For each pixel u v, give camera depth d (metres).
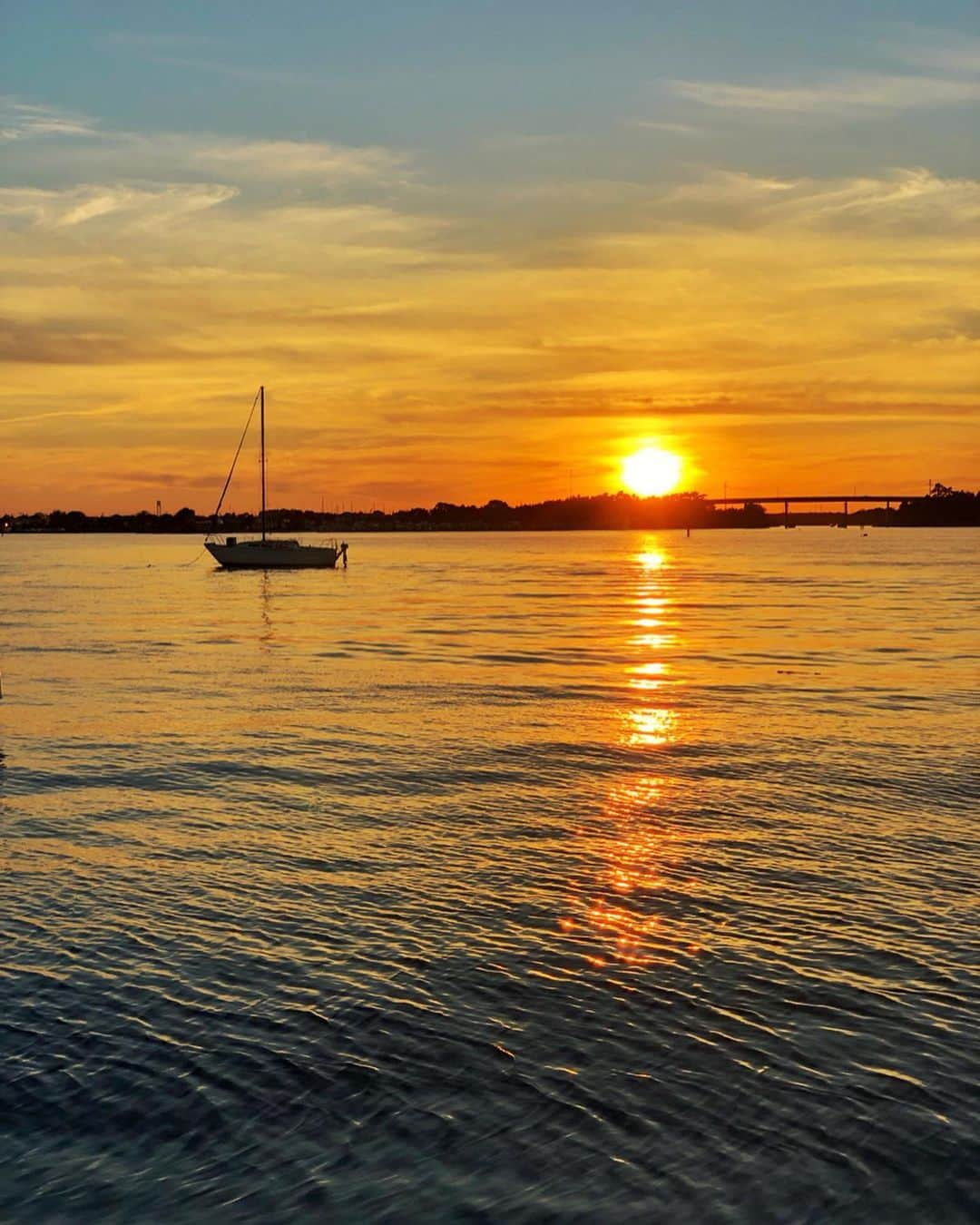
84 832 18.31
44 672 40.97
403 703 32.94
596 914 14.26
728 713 30.89
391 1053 10.59
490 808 19.97
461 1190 8.47
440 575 125.81
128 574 129.88
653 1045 10.70
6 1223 8.06
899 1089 9.83
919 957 12.73
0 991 11.92
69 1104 9.65
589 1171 8.70
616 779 22.25
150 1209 8.24
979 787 21.36
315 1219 8.12
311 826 18.70
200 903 14.73
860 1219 8.09
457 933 13.63
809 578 116.56
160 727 28.72
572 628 59.72
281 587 103.00
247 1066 10.33
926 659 44.72
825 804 20.05
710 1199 8.34
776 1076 10.09
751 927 13.73
